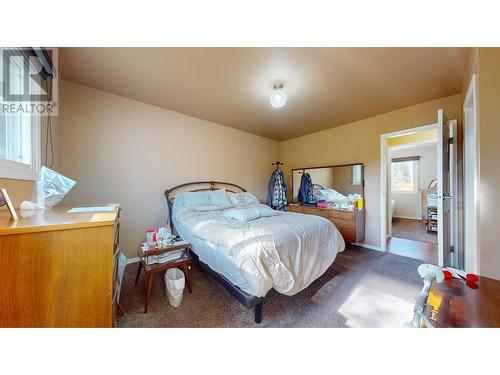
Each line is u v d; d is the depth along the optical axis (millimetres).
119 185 2518
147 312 1530
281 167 4770
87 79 2111
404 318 1461
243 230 1745
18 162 1187
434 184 5195
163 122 2902
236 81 2137
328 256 2045
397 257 2773
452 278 811
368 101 2656
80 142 2232
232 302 1668
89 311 801
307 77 2057
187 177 3180
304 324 1405
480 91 1361
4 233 657
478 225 1367
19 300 687
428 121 2656
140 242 2688
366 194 3312
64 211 1123
